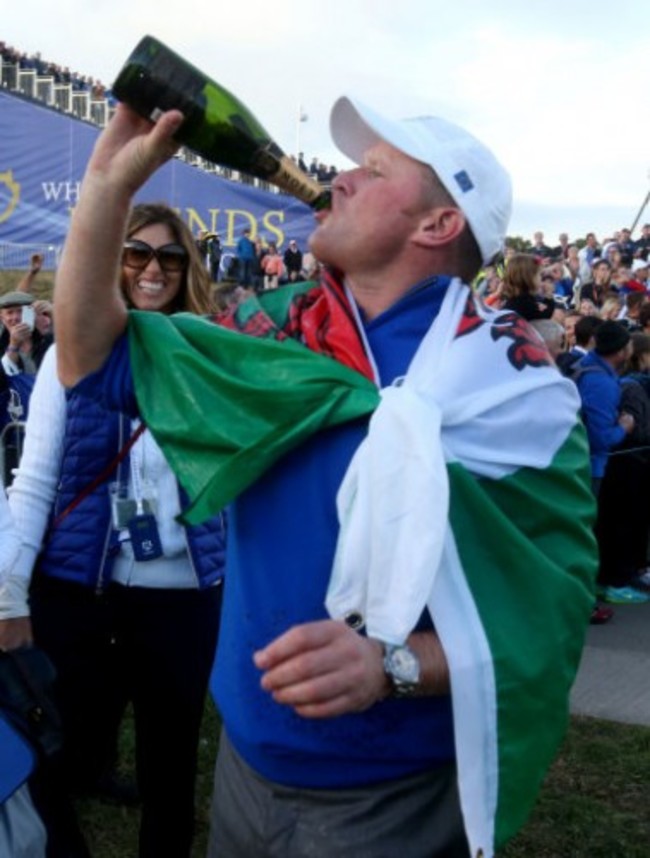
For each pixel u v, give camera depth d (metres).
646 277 14.43
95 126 14.55
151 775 2.50
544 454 1.38
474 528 1.31
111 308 1.49
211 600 2.45
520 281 5.92
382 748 1.42
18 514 2.33
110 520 2.37
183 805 2.50
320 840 1.45
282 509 1.44
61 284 1.47
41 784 1.93
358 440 1.39
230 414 1.42
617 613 5.84
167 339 1.48
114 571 2.38
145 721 2.49
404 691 1.26
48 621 2.40
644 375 6.52
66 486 2.37
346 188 1.49
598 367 5.81
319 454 1.42
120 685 2.51
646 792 3.50
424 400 1.30
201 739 3.77
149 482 2.37
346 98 1.45
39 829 1.76
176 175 14.46
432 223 1.44
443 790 1.45
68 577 2.38
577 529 1.41
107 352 1.52
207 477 1.43
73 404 2.36
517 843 3.14
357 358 1.42
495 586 1.31
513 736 1.30
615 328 5.86
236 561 1.52
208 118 1.38
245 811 1.54
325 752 1.43
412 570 1.23
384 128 1.42
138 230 2.55
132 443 2.35
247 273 13.12
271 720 1.46
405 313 1.44
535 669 1.30
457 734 1.27
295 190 1.47
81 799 3.31
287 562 1.44
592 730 4.02
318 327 1.47
